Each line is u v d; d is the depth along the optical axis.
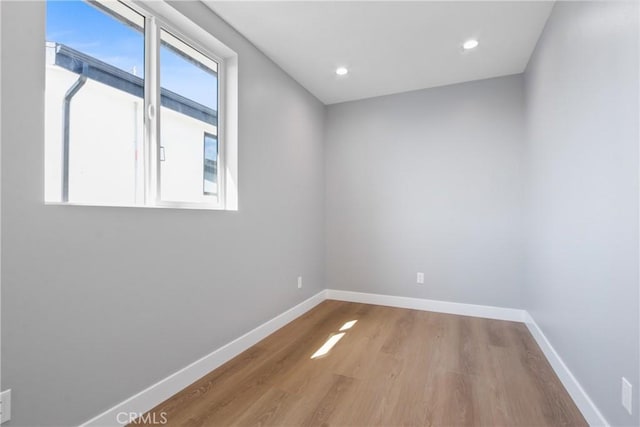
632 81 1.16
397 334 2.73
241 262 2.40
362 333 2.75
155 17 1.84
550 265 2.17
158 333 1.73
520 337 2.65
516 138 3.08
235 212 2.34
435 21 2.24
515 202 3.08
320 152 3.78
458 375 2.02
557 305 2.03
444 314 3.29
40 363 1.23
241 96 2.42
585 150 1.59
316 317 3.21
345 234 3.82
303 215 3.38
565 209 1.87
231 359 2.25
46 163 1.37
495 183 3.16
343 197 3.83
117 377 1.51
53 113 1.40
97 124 1.58
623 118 1.23
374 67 2.95
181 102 2.04
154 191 1.83
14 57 1.16
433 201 3.41
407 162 3.53
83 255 1.37
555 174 2.06
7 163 1.14
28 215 1.19
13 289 1.15
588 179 1.55
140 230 1.63
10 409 1.15
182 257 1.88
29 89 1.20
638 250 1.13
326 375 2.03
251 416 1.62
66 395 1.32
